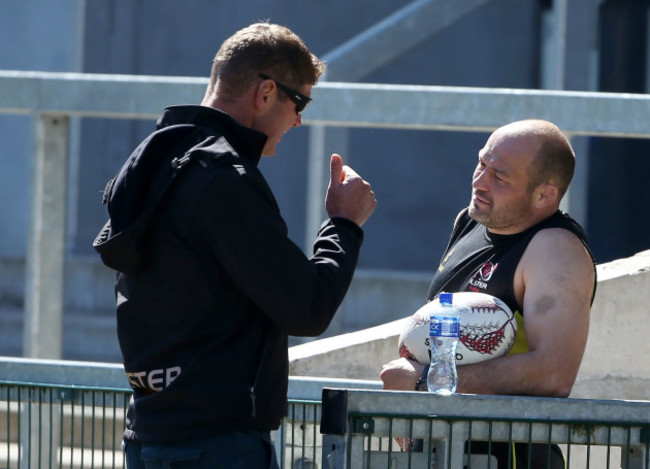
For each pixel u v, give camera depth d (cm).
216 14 4191
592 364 1242
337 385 1072
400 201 4153
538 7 3969
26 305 1817
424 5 2623
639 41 3719
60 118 1833
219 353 765
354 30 4131
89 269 4016
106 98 1791
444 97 1647
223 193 745
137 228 756
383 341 1252
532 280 891
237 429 767
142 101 1781
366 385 1068
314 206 2008
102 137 4197
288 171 4222
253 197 753
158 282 771
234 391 764
